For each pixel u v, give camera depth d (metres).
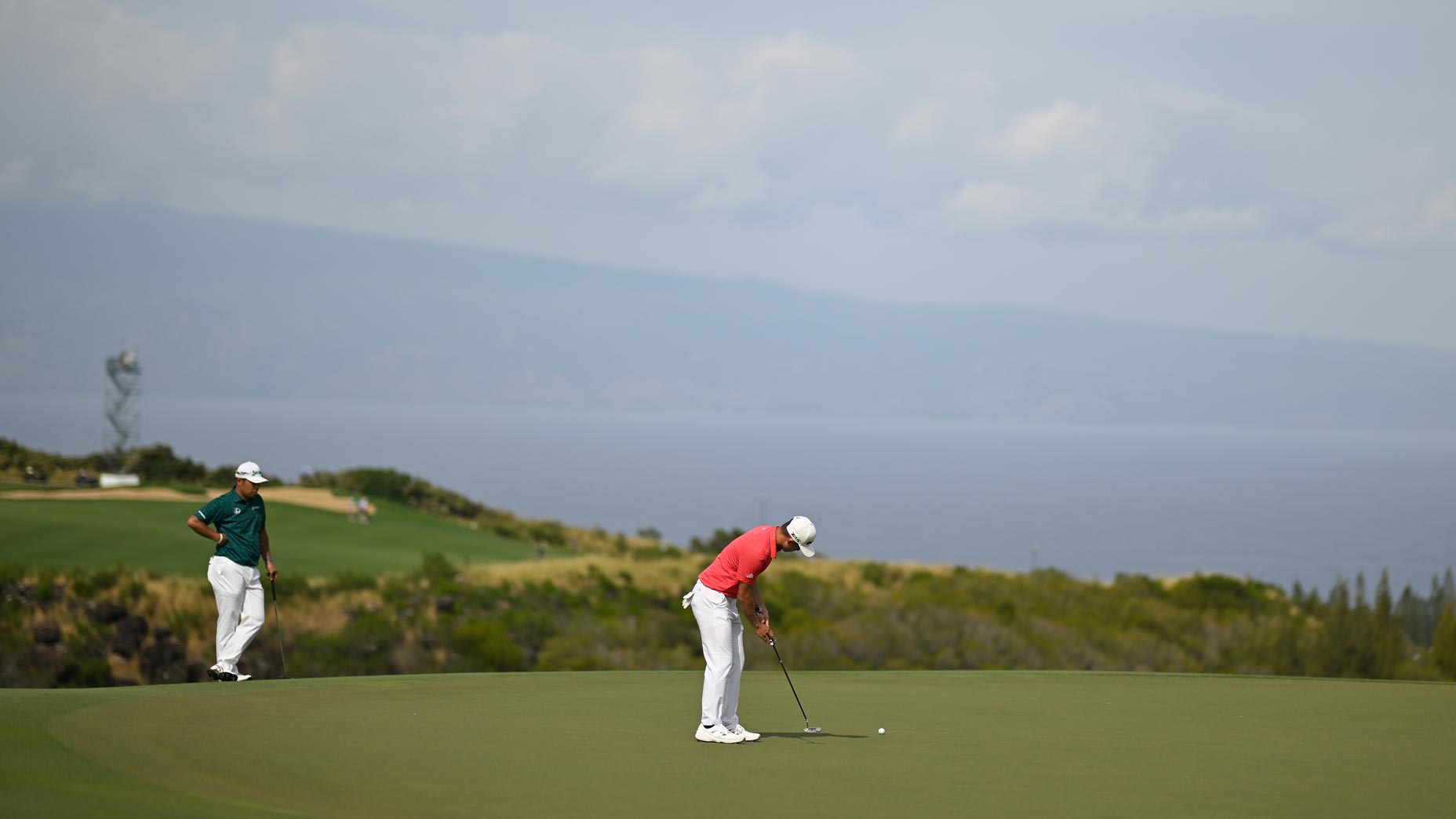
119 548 95.56
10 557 87.38
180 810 16.62
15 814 15.83
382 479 169.25
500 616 80.19
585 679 32.03
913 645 78.31
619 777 20.00
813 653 75.56
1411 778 21.06
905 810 18.23
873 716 27.36
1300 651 87.06
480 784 19.23
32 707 23.80
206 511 31.92
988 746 23.59
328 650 69.62
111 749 20.64
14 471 162.12
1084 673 36.25
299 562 101.44
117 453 158.62
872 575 107.81
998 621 84.31
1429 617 119.62
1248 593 108.62
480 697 28.42
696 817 17.52
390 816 17.20
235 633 32.19
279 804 17.56
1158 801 19.12
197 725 23.31
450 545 127.56
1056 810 18.45
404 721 24.72
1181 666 81.62
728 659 23.73
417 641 74.31
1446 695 32.06
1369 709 29.27
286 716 24.83
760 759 21.78
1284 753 23.30
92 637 66.44
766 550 23.48
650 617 86.62
